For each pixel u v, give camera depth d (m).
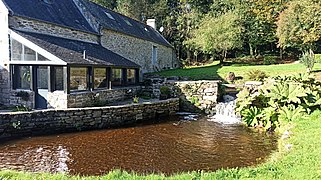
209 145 9.94
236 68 25.31
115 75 17.39
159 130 12.43
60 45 14.93
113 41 21.67
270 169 5.51
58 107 12.94
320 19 20.20
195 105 17.08
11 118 10.84
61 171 7.38
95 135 11.49
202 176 5.23
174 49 35.47
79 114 12.14
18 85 14.03
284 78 14.48
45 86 13.45
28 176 5.42
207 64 34.81
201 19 37.16
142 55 26.19
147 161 8.27
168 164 8.00
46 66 13.38
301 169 5.37
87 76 14.33
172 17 40.97
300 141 7.61
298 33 21.25
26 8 15.20
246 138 10.74
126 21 26.55
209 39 28.70
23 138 10.82
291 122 10.40
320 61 24.53
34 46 13.12
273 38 33.09
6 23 13.67
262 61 33.19
